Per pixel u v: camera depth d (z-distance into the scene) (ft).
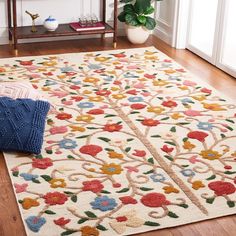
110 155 7.72
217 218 6.37
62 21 13.07
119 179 7.11
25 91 8.63
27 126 7.64
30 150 7.57
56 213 6.35
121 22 13.71
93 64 11.42
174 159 7.64
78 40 13.23
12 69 10.99
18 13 12.62
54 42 13.01
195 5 12.21
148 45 13.02
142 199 6.67
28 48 12.48
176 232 6.10
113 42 12.69
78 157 7.64
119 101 9.57
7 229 6.09
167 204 6.57
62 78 10.57
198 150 7.90
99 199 6.65
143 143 8.08
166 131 8.47
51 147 7.88
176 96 9.84
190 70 11.28
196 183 7.04
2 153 7.73
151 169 7.37
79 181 7.04
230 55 11.05
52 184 6.95
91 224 6.16
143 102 9.54
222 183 7.05
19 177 7.10
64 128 8.48
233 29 10.80
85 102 9.48
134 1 13.53
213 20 11.55
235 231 6.15
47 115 8.89
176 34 12.73
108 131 8.43
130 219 6.27
